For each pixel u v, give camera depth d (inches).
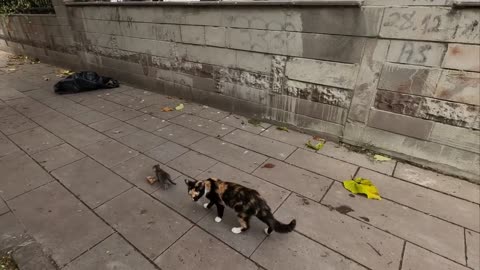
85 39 289.6
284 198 122.1
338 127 164.2
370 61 140.2
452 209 116.0
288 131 182.5
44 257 95.0
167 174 127.9
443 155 135.9
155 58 238.7
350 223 109.0
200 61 210.1
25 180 133.6
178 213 114.5
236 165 146.2
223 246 99.3
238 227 106.2
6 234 103.9
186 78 226.8
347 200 121.0
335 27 143.1
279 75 173.9
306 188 128.5
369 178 135.5
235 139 172.9
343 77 151.2
